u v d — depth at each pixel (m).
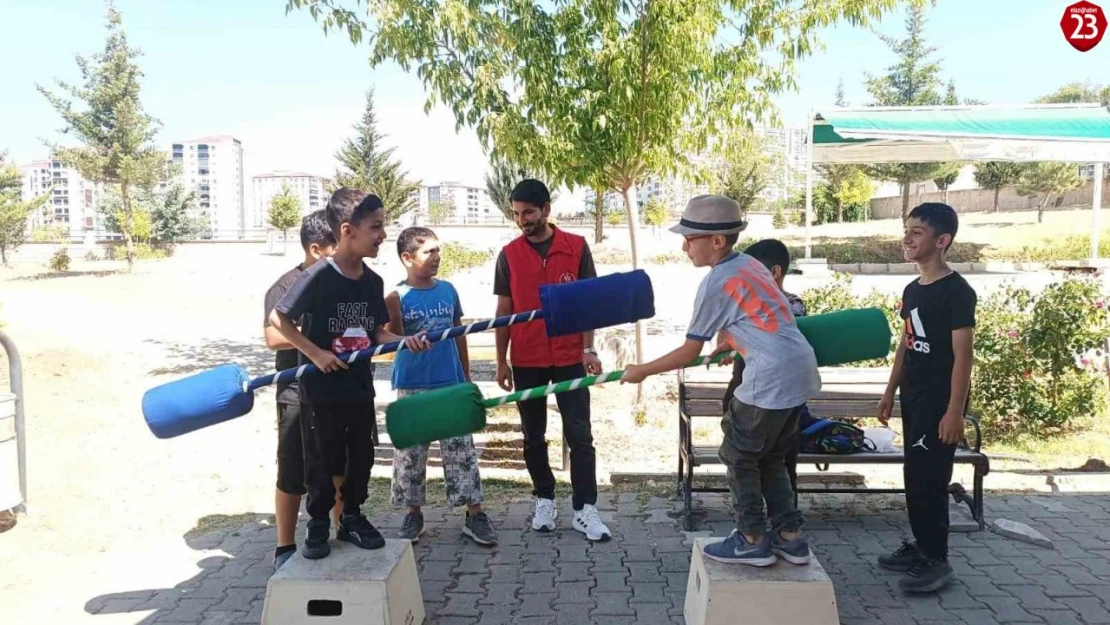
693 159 9.89
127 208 26.48
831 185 37.44
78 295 19.81
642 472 5.95
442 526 5.06
